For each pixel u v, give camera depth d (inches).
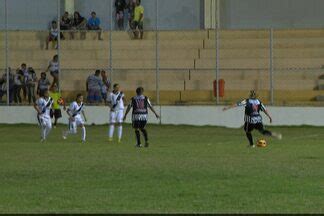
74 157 3063.5
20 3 5807.1
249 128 3560.5
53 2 5831.7
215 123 4933.6
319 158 2994.6
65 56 5556.1
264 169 2632.9
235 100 5221.5
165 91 5319.9
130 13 5816.9
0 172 2583.7
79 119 3978.8
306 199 2039.9
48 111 3973.9
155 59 5551.2
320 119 4854.8
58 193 2148.1
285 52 5570.9
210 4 5876.0
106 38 5679.1
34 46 5649.6
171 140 3998.5
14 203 2000.5
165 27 5910.4
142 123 3582.7
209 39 5669.3
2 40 5595.5
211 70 5442.9
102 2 5915.4
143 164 2795.3
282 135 4313.5
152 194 2123.5
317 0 5826.8
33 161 2915.8
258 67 5511.8
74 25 5684.1
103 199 2052.2
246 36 5693.9
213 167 2694.4
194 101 5191.9
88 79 5054.1
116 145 3678.6
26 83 5113.2
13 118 5022.1
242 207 1937.7
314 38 5674.2
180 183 2311.8
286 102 5083.7
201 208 1927.9
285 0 5851.4
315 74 5433.1
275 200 2026.3
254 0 5880.9
